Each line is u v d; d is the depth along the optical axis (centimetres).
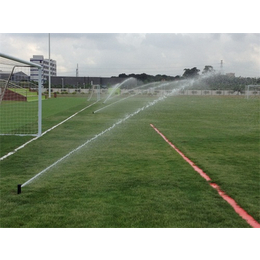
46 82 6372
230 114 1812
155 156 657
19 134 977
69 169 550
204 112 1953
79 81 7038
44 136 941
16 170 544
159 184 464
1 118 1527
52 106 2483
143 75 7006
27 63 875
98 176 505
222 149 741
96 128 1140
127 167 564
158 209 371
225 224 336
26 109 2023
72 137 920
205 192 430
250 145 799
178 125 1253
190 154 680
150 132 1035
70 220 343
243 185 461
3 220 344
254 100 3638
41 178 495
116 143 816
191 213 361
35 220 344
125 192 429
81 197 410
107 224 336
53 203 389
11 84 1410
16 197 410
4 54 745
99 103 2962
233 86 5216
